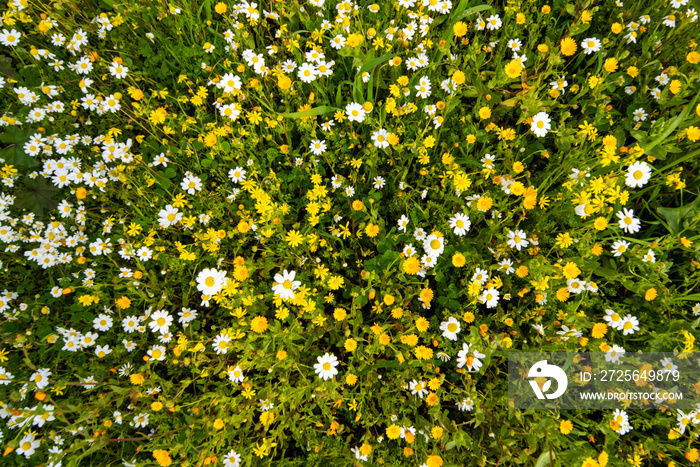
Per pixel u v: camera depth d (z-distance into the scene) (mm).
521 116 622
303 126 646
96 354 636
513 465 569
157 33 717
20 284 690
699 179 626
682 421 561
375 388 610
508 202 648
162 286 658
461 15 636
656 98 633
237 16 710
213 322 660
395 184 665
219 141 649
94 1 766
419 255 635
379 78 679
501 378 606
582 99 677
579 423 578
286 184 672
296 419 588
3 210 697
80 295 671
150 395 609
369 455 587
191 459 569
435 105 645
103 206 707
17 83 736
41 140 701
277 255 649
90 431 618
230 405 587
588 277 585
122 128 728
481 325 595
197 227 664
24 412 561
